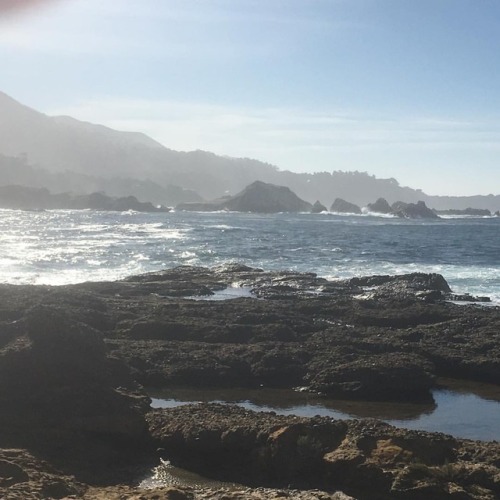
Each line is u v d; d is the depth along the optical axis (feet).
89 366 51.62
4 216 424.87
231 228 325.62
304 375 66.03
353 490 40.68
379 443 43.11
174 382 64.23
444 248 221.05
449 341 77.30
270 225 376.07
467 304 103.60
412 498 39.32
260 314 85.20
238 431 44.91
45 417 47.14
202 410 49.62
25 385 49.21
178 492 36.37
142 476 42.78
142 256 173.68
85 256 169.68
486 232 340.39
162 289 109.09
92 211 620.49
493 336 78.48
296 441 43.39
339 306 93.81
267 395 62.54
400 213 655.35
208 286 116.37
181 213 627.05
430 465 41.63
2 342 56.49
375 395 62.59
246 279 123.75
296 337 77.92
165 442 45.96
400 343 73.87
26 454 41.88
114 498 36.27
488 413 58.70
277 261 172.65
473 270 157.69
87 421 47.21
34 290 91.61
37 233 258.37
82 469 42.57
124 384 53.01
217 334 76.43
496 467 41.24
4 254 168.76
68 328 52.70
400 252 202.80
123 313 82.33
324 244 229.25
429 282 120.37
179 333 77.10
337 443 43.78
